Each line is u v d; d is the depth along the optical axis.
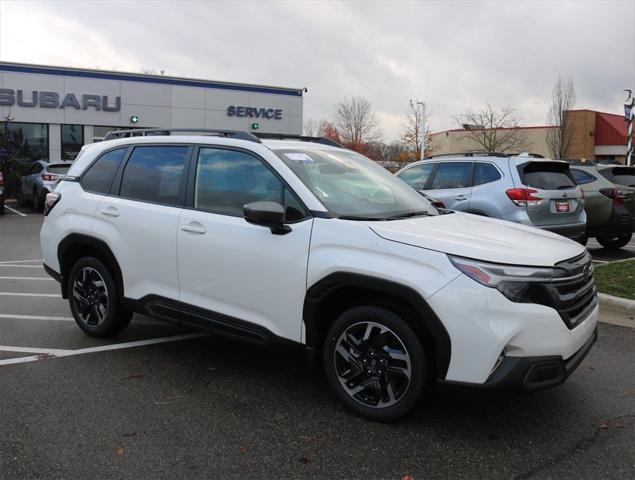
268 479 3.02
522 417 3.76
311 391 4.19
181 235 4.41
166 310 4.57
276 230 3.88
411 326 3.46
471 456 3.26
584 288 3.62
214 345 5.26
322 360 3.90
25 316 6.23
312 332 3.77
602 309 6.47
